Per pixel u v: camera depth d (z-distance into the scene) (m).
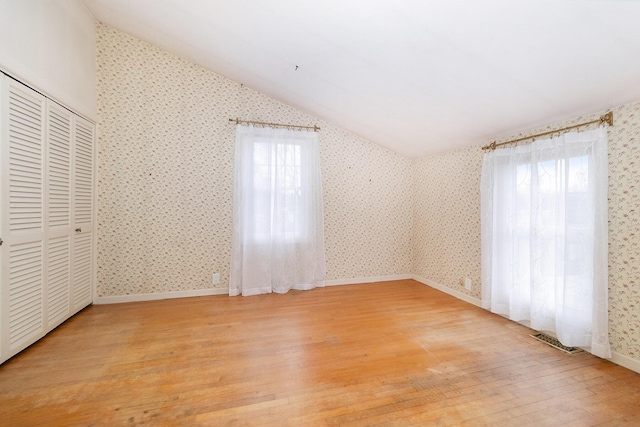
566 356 2.12
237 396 1.64
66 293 2.62
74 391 1.66
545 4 1.41
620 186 2.01
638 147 1.91
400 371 1.91
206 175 3.47
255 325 2.64
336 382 1.78
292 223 3.71
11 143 1.96
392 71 2.42
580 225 2.18
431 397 1.65
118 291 3.22
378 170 4.23
